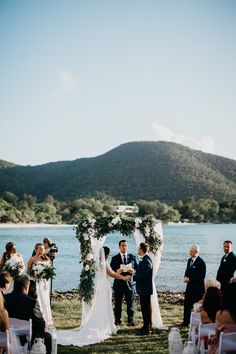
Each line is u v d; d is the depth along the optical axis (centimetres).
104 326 1005
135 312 1273
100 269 1042
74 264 2752
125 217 1134
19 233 7569
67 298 1510
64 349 875
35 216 11469
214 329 659
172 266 2686
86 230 1107
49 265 1073
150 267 1015
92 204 12019
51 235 6844
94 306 1014
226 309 603
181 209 13112
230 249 1109
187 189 15575
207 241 5272
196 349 669
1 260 1065
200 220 12862
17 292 692
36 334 677
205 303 696
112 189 16112
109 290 1033
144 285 1012
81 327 1046
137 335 998
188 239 5700
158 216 12506
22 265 1058
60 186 17250
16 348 642
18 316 675
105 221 1118
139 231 1133
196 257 1087
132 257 1143
